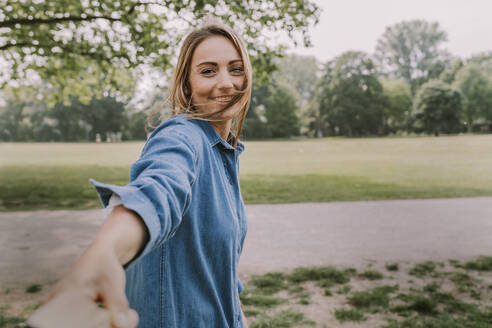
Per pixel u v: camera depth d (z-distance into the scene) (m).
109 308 0.43
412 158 32.53
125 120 81.50
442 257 6.73
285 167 25.98
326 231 8.78
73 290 0.41
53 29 9.66
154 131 0.99
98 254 0.45
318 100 92.25
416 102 86.06
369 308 4.57
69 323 0.38
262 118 86.50
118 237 0.49
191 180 0.77
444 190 15.32
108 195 0.58
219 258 0.99
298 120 90.44
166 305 0.91
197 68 1.12
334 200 13.24
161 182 0.65
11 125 83.12
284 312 4.44
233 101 1.12
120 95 11.26
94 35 9.80
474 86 86.75
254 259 6.57
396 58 104.00
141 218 0.53
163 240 0.60
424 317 4.35
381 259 6.60
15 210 11.33
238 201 1.16
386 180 18.70
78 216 10.30
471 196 13.96
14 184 17.80
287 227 9.19
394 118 91.06
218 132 1.19
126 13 8.97
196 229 0.94
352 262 6.43
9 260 6.33
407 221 9.88
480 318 4.30
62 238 7.84
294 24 8.70
